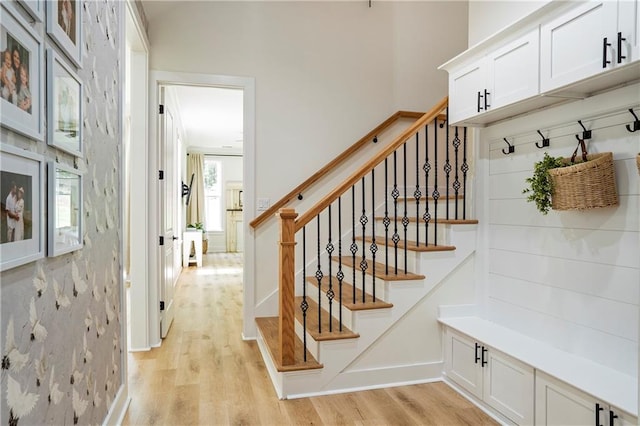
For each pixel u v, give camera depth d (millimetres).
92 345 1761
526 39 2098
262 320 3602
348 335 2625
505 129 2641
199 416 2316
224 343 3568
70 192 1441
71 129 1459
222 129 7824
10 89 1020
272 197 3773
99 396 1867
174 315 4516
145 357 3219
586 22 1765
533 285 2449
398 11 4133
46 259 1271
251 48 3719
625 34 1600
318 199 3857
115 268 2195
